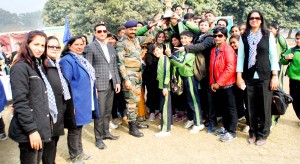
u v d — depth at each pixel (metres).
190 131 4.86
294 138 4.38
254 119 4.23
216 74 4.45
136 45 4.78
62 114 3.27
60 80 3.21
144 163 3.85
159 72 4.71
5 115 6.70
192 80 4.75
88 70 3.77
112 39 5.26
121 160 3.97
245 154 3.94
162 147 4.34
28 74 2.48
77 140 3.79
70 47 3.71
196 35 5.18
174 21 5.23
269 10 26.33
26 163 2.56
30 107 2.50
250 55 4.01
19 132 2.46
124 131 5.11
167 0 5.40
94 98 3.96
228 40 5.10
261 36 3.93
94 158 4.05
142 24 6.00
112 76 4.46
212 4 25.39
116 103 5.31
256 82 4.04
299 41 4.74
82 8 30.09
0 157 4.33
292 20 28.27
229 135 4.40
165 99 4.73
